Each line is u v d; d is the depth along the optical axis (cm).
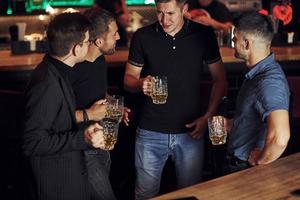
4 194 418
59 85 256
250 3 733
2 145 411
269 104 245
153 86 313
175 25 314
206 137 419
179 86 329
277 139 241
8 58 473
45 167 262
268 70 255
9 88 448
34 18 675
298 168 246
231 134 279
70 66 267
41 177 263
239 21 260
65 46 257
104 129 263
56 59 262
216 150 358
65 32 256
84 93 307
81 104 308
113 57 479
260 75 256
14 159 410
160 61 327
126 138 436
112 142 265
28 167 268
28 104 251
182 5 313
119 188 438
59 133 257
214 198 215
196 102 335
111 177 438
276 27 565
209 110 336
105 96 319
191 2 672
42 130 249
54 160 263
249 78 263
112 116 304
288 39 552
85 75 306
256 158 255
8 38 673
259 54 258
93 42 303
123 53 511
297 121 448
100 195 310
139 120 343
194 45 325
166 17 311
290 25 679
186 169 342
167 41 324
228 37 551
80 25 260
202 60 333
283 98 247
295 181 231
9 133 402
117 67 461
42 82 251
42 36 556
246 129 266
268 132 245
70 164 266
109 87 446
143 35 329
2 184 418
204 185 229
